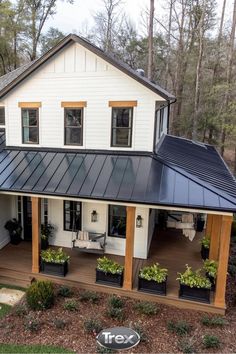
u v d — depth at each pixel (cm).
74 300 922
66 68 1163
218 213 852
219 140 2934
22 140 1270
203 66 2923
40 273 1043
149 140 1138
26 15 3188
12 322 842
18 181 1055
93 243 1142
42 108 1217
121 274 976
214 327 831
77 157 1170
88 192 966
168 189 941
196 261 1155
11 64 3369
